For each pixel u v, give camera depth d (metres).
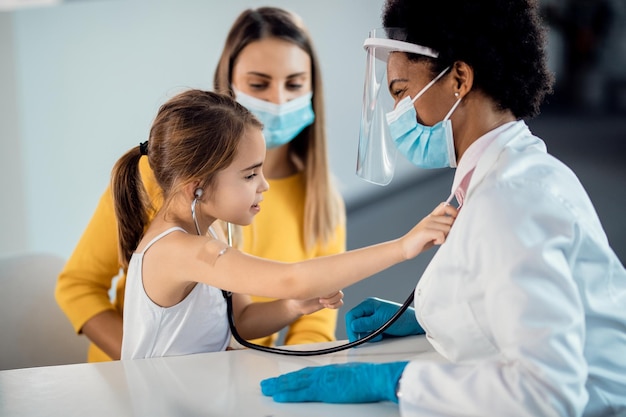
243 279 1.31
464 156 1.13
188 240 1.39
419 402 0.98
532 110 1.15
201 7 3.26
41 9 3.20
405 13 1.13
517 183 1.00
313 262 1.27
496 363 0.94
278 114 2.29
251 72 2.29
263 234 2.30
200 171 1.38
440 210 1.18
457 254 1.01
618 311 1.04
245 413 1.03
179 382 1.16
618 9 3.75
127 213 1.56
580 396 0.91
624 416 1.01
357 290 3.33
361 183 3.47
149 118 3.29
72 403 1.08
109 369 1.24
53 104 3.25
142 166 1.92
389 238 3.38
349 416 1.02
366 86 1.23
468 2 1.08
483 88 1.12
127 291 1.47
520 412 0.90
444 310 1.06
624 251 3.43
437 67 1.12
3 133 3.24
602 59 3.82
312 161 2.37
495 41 1.09
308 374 1.09
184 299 1.43
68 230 3.32
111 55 3.25
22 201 3.28
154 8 3.24
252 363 1.26
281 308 1.57
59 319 2.26
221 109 1.40
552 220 0.96
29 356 2.21
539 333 0.90
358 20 3.37
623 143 3.81
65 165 3.29
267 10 2.35
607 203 3.63
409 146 1.20
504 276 0.93
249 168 1.40
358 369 1.07
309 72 2.35
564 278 0.92
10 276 2.22
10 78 3.21
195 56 3.28
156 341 1.44
